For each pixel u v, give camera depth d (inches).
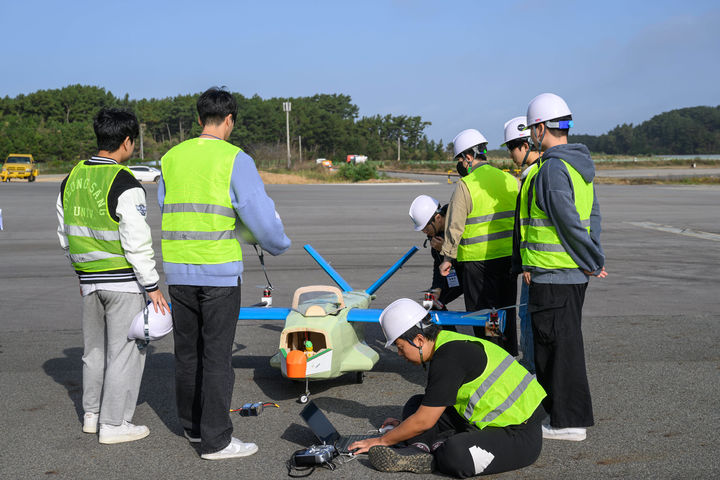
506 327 203.8
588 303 317.4
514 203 198.8
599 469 139.7
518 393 137.5
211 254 143.9
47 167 3144.7
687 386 195.2
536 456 137.8
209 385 145.3
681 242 550.6
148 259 150.7
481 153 205.2
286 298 335.0
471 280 201.0
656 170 3218.5
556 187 150.9
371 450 139.8
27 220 723.4
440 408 131.5
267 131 5349.4
